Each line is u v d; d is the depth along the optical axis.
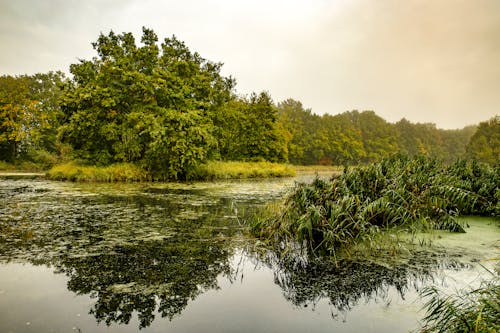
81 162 20.59
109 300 3.63
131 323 3.15
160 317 3.27
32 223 7.18
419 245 5.75
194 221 7.58
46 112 37.09
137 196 11.76
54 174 18.70
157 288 3.97
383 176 7.50
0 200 10.35
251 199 11.38
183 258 5.06
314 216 5.66
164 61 22.16
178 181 18.98
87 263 4.79
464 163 10.81
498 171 9.74
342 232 5.55
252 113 32.84
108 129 18.53
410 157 10.31
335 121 72.31
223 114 30.02
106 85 19.69
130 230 6.70
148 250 5.42
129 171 18.30
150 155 18.67
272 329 3.04
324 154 60.75
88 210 8.77
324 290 3.94
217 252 5.37
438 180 8.10
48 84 41.72
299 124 61.62
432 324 3.05
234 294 3.82
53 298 3.65
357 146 64.38
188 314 3.34
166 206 9.61
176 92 20.42
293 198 6.70
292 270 4.59
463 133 103.81
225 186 16.28
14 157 34.69
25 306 3.45
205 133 19.17
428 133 90.25
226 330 3.02
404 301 3.62
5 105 33.84
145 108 19.52
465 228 6.93
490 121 60.78
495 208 7.88
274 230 6.10
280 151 33.31
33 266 4.63
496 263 4.76
